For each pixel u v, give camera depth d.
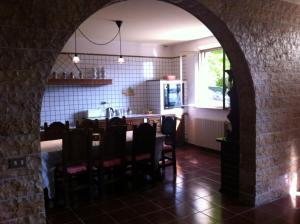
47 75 1.91
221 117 5.68
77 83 5.40
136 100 6.48
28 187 1.92
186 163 5.03
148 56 6.59
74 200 3.47
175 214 3.04
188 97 6.57
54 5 1.89
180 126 6.55
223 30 2.86
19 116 1.84
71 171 3.30
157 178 4.16
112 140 3.53
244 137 3.21
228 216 2.96
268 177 3.27
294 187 3.57
